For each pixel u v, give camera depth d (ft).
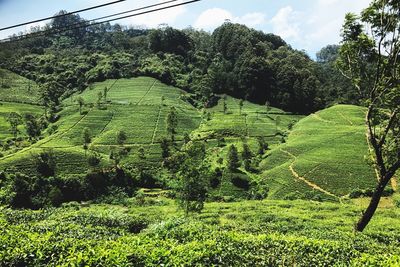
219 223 156.15
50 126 458.50
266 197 296.51
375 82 77.71
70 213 100.53
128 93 586.45
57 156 346.54
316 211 198.59
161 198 301.43
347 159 338.13
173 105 547.90
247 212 188.24
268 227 98.84
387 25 73.92
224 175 335.06
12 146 392.27
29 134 423.23
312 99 609.42
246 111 573.33
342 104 583.58
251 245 55.88
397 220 165.37
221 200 298.35
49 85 567.18
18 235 53.31
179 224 70.59
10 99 543.80
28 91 590.96
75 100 545.44
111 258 44.91
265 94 640.17
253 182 323.78
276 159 372.79
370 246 65.51
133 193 317.22
